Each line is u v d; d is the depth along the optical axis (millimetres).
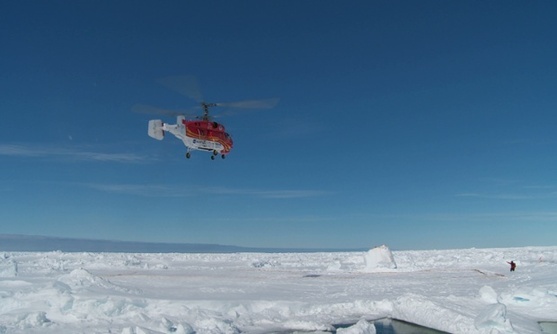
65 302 14938
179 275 26781
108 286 17531
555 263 33625
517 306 16812
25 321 13570
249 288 21047
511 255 51500
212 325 14531
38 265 35625
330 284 23703
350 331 13875
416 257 54469
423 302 16609
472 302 16750
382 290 21500
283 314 16766
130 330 12633
